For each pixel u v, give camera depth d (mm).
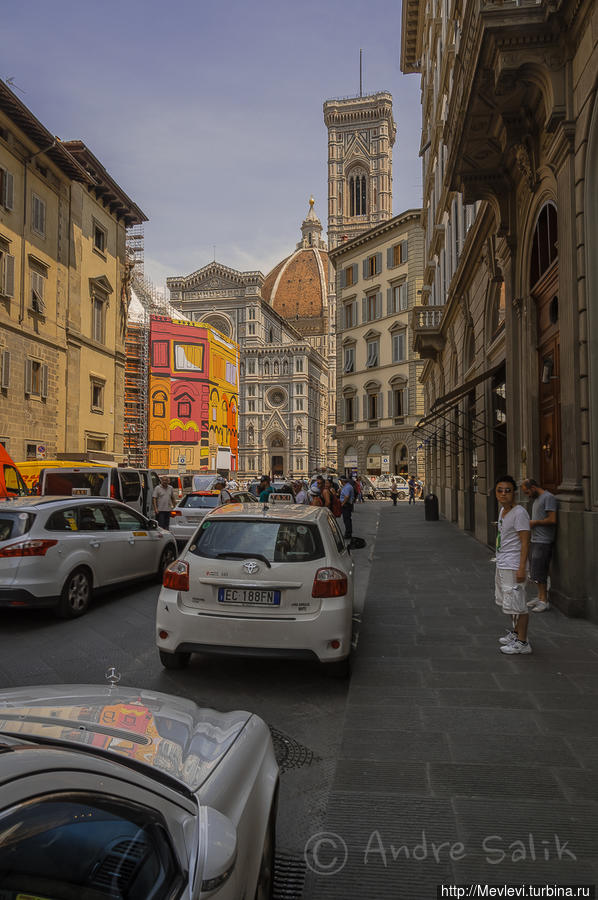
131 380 63344
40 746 1748
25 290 25188
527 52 8125
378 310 52969
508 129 9734
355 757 4039
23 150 25047
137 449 62750
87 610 8422
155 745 2117
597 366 7609
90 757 1787
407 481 48750
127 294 34812
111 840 1531
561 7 7656
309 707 5004
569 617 7848
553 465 9672
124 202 33125
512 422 11789
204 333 67688
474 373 17031
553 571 8688
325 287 156250
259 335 111812
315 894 2760
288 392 110625
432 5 25812
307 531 5719
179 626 5520
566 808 3408
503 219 11719
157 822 1672
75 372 28859
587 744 4199
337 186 106750
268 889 2439
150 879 1545
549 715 4707
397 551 15047
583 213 7781
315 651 5328
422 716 4715
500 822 3281
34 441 25703
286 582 5418
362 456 54500
